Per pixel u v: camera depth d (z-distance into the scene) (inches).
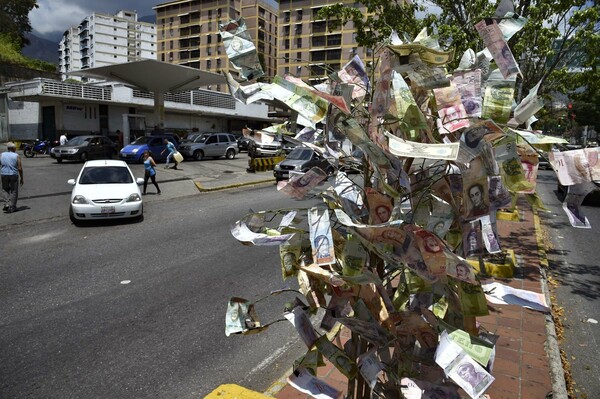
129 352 167.6
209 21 3154.5
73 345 172.9
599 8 263.7
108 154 963.3
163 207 500.4
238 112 1612.9
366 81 65.7
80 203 392.5
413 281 70.9
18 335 181.2
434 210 65.5
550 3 253.9
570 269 275.0
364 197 71.3
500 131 52.5
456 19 287.4
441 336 59.4
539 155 64.8
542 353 152.5
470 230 64.6
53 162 913.5
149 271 265.4
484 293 67.8
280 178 704.4
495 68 65.3
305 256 73.8
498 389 131.4
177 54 3351.4
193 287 238.1
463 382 54.5
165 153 965.2
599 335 184.4
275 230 74.9
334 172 72.9
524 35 255.3
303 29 2637.8
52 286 239.5
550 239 355.6
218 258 292.4
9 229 387.5
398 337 66.4
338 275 61.8
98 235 362.3
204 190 631.2
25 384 146.5
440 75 57.1
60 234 366.9
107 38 5910.4
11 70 1534.2
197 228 386.9
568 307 213.6
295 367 72.8
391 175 60.2
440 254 55.7
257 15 2910.9
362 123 64.2
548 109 301.3
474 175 57.6
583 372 156.3
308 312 76.0
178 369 156.2
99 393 141.7
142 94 1290.6
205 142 1042.1
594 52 264.1
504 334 166.9
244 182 706.2
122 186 421.1
